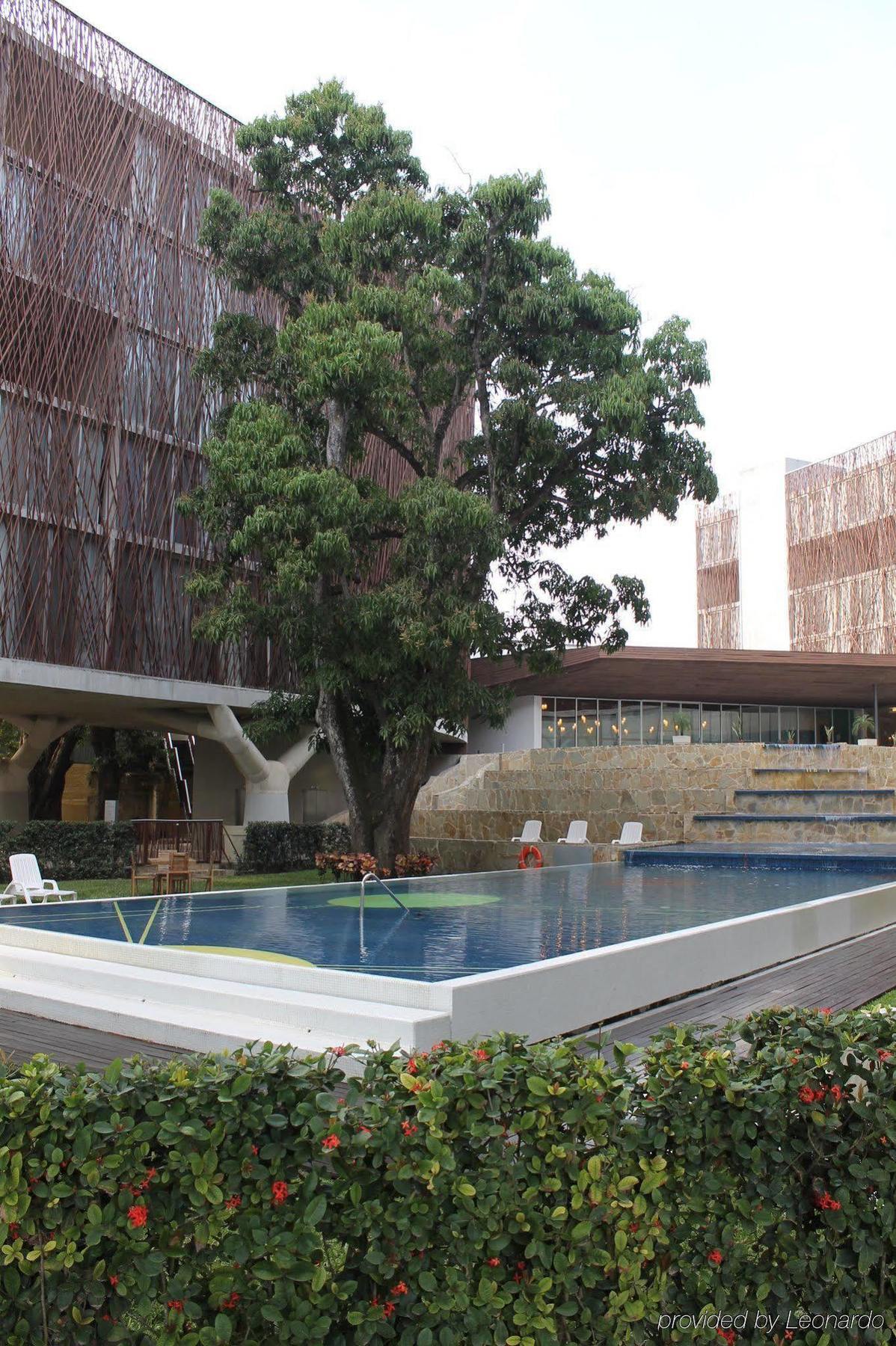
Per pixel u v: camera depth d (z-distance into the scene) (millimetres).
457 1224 2518
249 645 22422
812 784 23500
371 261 15562
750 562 52250
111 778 32125
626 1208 2609
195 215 21844
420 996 5723
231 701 21750
